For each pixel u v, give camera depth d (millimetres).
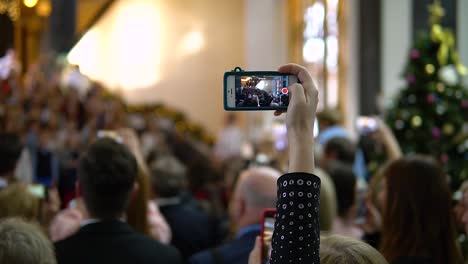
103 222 2406
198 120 17234
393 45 11734
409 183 2578
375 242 3301
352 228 3334
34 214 2818
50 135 10453
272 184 2693
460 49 10773
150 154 5055
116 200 2414
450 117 6547
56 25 16281
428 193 2566
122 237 2400
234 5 16891
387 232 2609
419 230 2555
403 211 2580
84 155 2430
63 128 11336
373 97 11852
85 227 2402
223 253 2688
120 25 17125
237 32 16859
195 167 5176
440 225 2564
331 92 13031
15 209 2760
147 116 15703
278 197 1454
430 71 6680
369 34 11914
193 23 17281
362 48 12023
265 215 1941
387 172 2662
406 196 2578
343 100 12664
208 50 17125
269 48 15328
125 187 2416
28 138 10219
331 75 13086
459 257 2580
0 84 12953
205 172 5195
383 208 2648
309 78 1554
